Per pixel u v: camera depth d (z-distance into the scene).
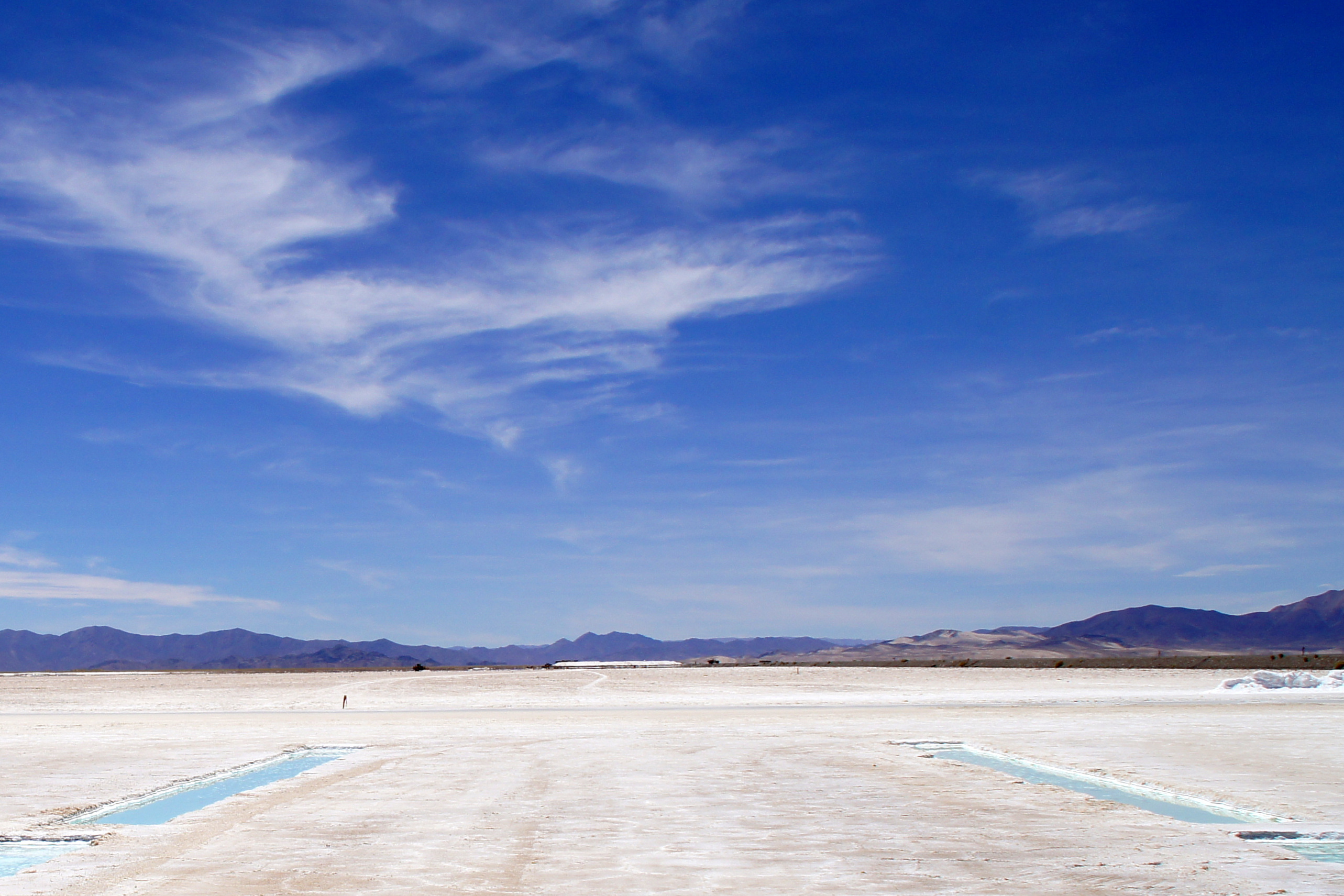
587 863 11.81
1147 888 10.55
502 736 31.62
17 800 18.09
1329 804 16.38
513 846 12.88
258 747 28.30
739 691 70.69
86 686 78.50
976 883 10.79
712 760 23.80
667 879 10.98
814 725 35.16
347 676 88.56
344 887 10.66
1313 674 64.81
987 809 16.05
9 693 71.00
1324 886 10.66
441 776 20.94
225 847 12.91
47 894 10.43
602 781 19.80
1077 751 25.05
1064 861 11.90
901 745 27.61
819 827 14.27
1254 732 30.19
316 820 15.11
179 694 68.88
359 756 25.38
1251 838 13.57
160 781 20.72
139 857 12.34
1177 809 16.67
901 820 14.97
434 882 10.85
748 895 10.22
